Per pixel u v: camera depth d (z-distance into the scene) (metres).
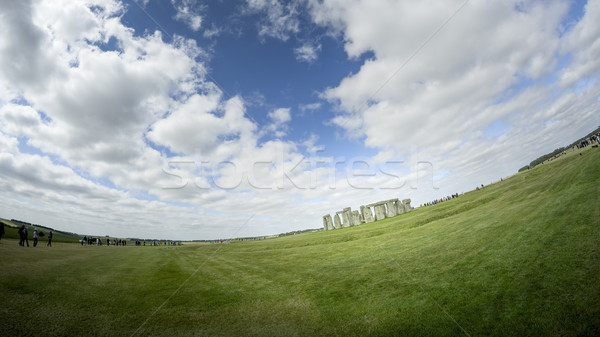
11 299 8.37
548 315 5.38
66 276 12.22
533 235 10.16
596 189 12.91
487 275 8.16
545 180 23.03
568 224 9.87
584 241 8.02
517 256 8.80
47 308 8.03
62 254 21.14
